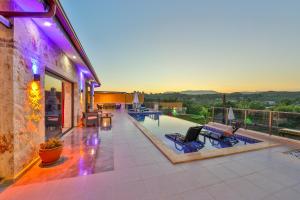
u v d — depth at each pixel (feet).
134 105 59.31
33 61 10.86
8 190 7.98
